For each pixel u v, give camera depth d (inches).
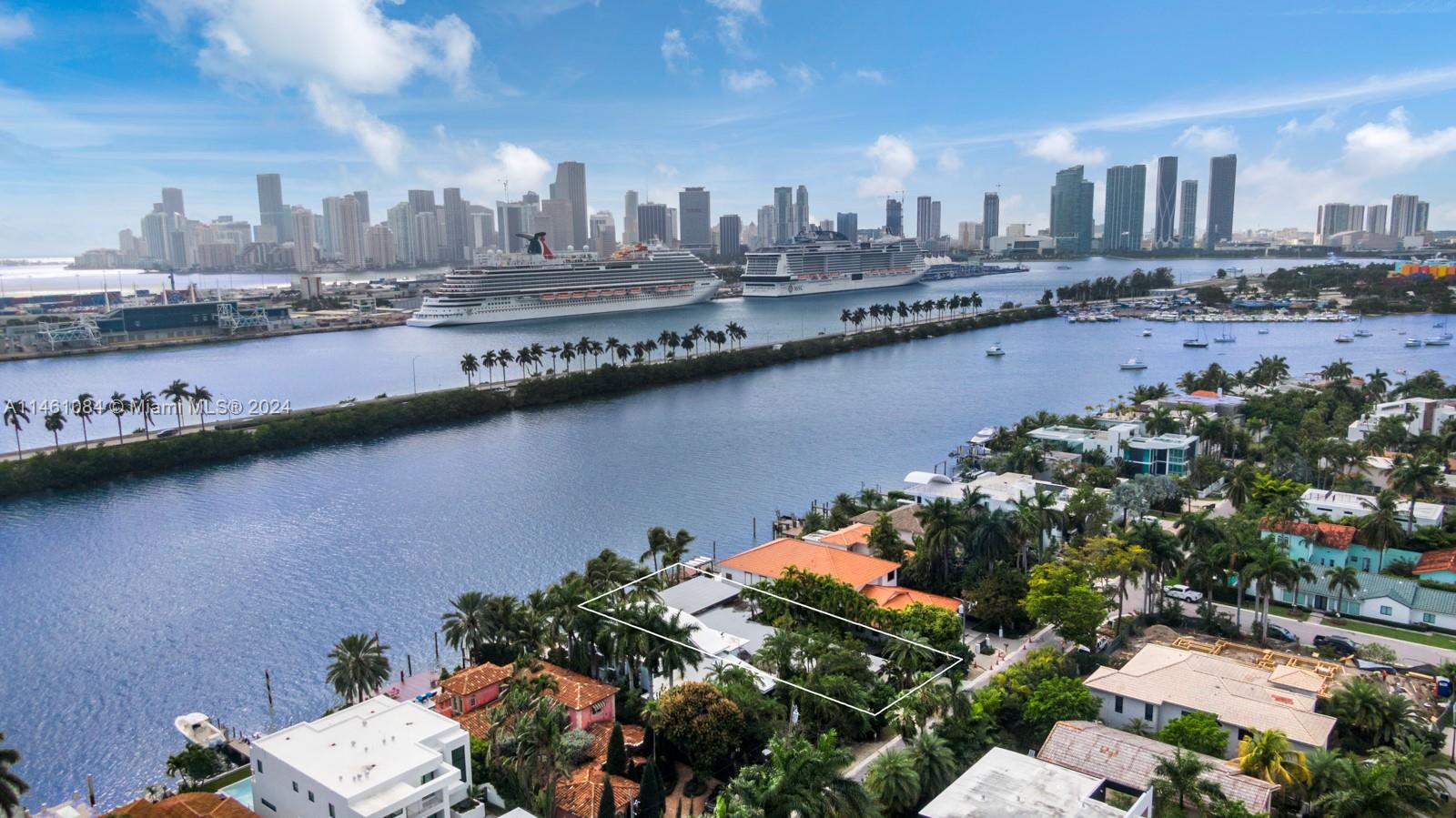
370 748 3211.1
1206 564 4970.5
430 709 3816.4
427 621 5137.8
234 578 5762.8
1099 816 2827.3
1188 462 7770.7
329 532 6658.5
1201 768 3004.4
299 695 4347.9
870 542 5753.0
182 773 3651.6
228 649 4800.7
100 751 3922.2
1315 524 5748.0
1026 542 5398.6
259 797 3262.8
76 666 4618.6
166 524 6879.9
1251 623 4921.3
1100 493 6323.8
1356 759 3149.6
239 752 3791.8
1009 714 3759.8
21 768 3799.2
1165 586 5364.2
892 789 3154.5
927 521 5413.4
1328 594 5137.8
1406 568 5315.0
